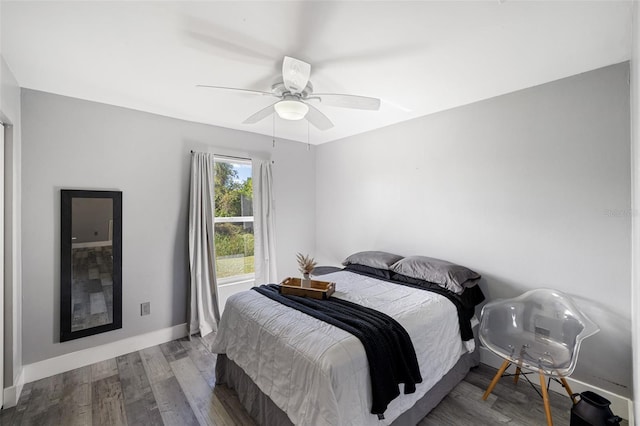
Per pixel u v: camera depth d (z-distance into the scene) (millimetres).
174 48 1725
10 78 1953
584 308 2027
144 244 2828
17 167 2113
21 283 2201
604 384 1935
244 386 1928
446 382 2012
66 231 2398
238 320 2014
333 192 4062
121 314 2674
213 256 3188
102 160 2588
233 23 1496
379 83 2201
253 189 3621
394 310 1899
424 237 2998
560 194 2125
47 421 1836
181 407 1953
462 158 2674
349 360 1372
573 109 2061
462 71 2010
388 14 1426
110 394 2094
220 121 3148
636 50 1304
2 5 1329
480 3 1353
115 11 1396
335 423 1230
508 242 2393
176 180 3029
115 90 2312
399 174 3217
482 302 2531
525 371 2232
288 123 3268
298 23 1495
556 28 1539
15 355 2041
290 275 4070
